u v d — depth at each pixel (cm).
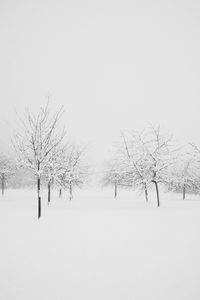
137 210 2162
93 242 1028
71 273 704
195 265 766
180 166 3816
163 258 830
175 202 3173
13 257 836
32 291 599
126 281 654
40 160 1820
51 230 1265
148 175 2689
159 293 591
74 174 3303
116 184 4250
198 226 1384
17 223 1465
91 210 2153
